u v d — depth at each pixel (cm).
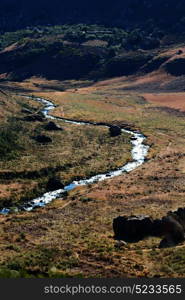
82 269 4684
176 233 5647
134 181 9031
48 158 10388
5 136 11138
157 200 7762
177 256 4872
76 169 9781
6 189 8325
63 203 7744
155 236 5766
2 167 9338
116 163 10400
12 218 6925
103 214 7038
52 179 8694
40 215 7094
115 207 7412
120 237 5872
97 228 6328
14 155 10231
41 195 8238
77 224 6575
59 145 11725
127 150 11700
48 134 12762
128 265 4778
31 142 11644
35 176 9156
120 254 5141
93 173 9619
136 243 5578
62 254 5181
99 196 8081
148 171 9762
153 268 4653
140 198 7919
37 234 6156
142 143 12638
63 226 6494
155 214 6869
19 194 8106
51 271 4306
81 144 12044
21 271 4034
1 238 5988
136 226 5825
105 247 5400
